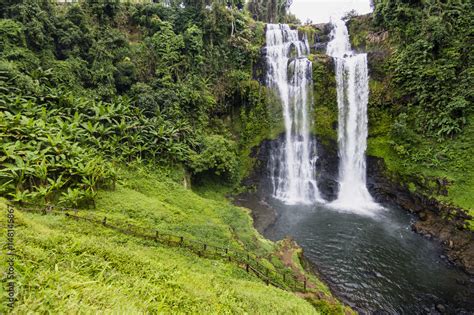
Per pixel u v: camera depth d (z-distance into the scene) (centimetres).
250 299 693
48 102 1716
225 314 562
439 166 1955
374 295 1262
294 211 2156
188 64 2522
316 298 1066
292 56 2970
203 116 2412
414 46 2212
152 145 1933
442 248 1608
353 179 2505
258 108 2720
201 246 1159
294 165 2694
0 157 1181
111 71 2119
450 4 2152
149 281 593
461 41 2031
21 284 385
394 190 2214
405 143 2194
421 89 2141
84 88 2036
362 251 1589
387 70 2389
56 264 477
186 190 1872
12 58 1700
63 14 2214
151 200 1522
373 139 2428
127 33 2627
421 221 1873
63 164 1304
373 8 2925
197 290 619
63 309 371
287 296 889
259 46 2975
